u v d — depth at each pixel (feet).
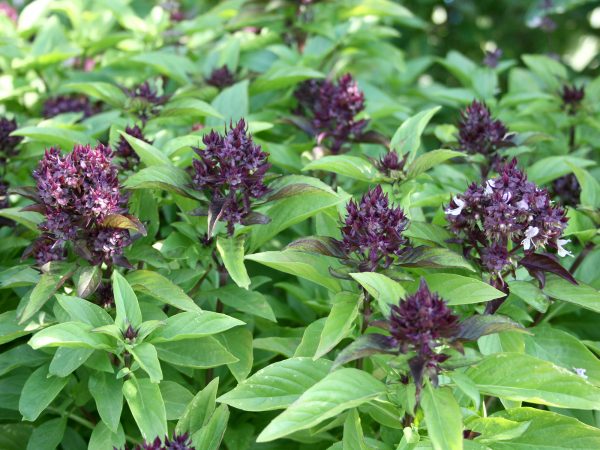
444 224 1.47
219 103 1.92
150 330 1.20
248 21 2.28
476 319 1.10
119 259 1.30
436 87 2.68
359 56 2.51
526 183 1.25
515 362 1.13
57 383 1.25
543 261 1.27
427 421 1.03
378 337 1.10
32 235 1.57
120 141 1.54
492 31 3.90
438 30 3.94
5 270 1.42
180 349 1.29
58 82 2.32
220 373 1.52
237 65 2.26
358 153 1.79
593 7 3.66
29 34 2.41
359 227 1.23
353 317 1.17
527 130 2.06
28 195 1.35
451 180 1.76
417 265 1.24
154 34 2.42
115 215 1.25
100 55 2.59
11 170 1.76
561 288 1.30
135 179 1.31
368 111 2.02
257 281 1.51
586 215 1.54
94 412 1.50
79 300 1.22
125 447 1.16
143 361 1.16
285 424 1.02
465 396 1.26
